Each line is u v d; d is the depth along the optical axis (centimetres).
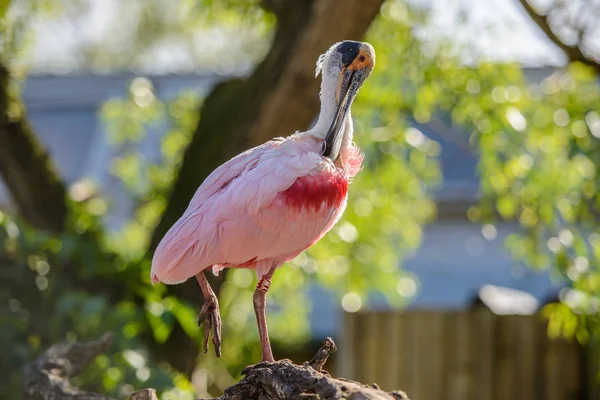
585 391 1355
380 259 1591
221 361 1584
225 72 2794
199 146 1245
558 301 1302
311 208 795
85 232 1225
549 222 1363
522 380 1366
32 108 2672
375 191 1546
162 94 2616
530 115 1400
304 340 1897
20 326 1088
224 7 1407
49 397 837
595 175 1322
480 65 1405
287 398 590
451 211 2159
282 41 1165
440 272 2180
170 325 1134
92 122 2572
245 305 1622
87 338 1057
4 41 1241
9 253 1105
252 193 765
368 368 1385
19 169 1245
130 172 1725
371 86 1485
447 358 1376
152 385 1027
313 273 1512
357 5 1073
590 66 1276
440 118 1596
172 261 749
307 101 1150
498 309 1372
